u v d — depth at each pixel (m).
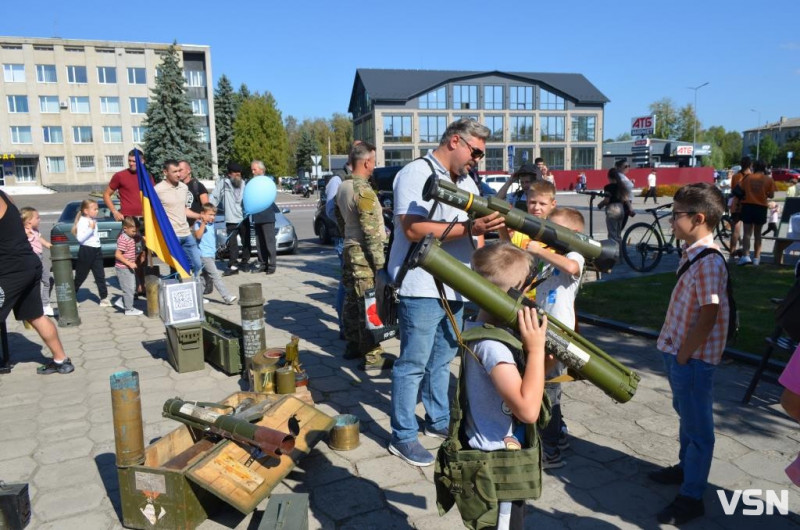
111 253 11.63
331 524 2.92
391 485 3.27
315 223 15.34
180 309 5.19
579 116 59.38
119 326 6.86
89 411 4.34
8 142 57.62
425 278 3.35
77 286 7.63
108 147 60.66
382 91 55.53
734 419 4.04
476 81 57.06
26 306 4.88
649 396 4.50
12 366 5.36
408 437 3.54
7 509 2.83
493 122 57.94
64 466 3.52
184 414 3.27
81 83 58.88
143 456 2.89
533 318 1.89
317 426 3.58
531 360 1.88
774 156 90.00
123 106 60.44
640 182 47.22
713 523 2.89
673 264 10.54
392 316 3.56
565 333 1.95
